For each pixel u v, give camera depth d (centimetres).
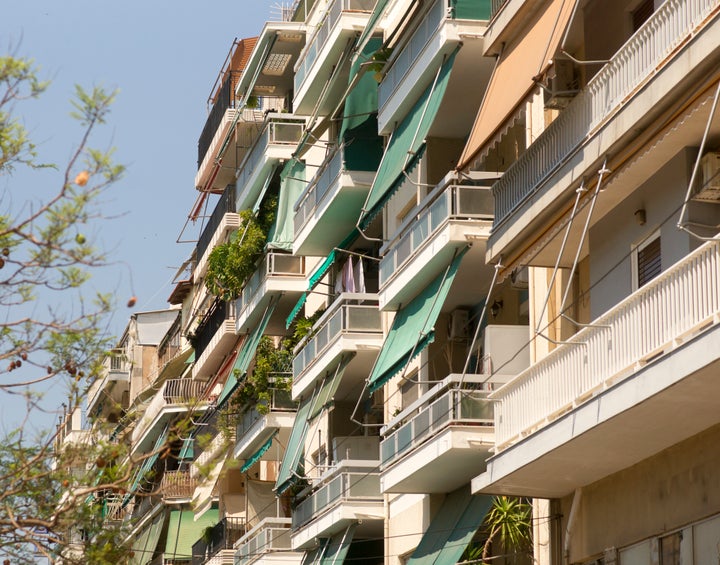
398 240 3144
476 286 2967
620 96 2028
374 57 3400
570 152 2147
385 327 3638
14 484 1428
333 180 3844
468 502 2889
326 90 3881
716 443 1923
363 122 3728
